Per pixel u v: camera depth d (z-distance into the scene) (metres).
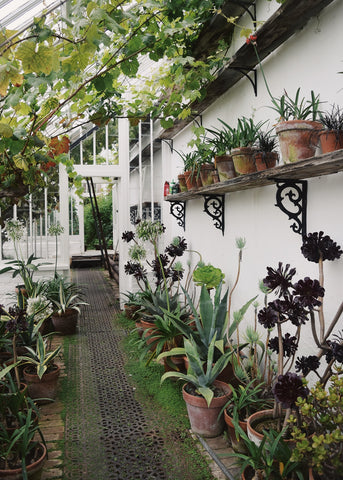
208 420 2.22
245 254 2.92
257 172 2.12
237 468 1.97
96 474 1.94
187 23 2.53
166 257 4.19
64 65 1.87
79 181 4.82
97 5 1.73
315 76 2.04
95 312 5.21
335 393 1.49
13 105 1.98
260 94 2.63
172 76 3.16
